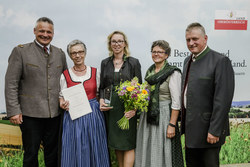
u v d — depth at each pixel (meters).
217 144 1.57
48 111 1.83
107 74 1.88
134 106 1.70
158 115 1.76
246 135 2.65
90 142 1.83
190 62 1.70
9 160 2.34
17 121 1.77
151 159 1.78
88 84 1.86
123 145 1.83
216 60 1.51
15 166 2.35
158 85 1.77
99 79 1.95
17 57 1.77
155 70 1.87
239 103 2.60
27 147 1.89
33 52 1.81
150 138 1.83
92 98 1.89
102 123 1.90
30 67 1.78
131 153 1.90
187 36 1.59
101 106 1.88
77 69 1.90
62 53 2.00
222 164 2.66
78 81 1.85
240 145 2.66
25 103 1.82
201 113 1.55
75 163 1.81
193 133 1.59
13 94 1.76
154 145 1.79
